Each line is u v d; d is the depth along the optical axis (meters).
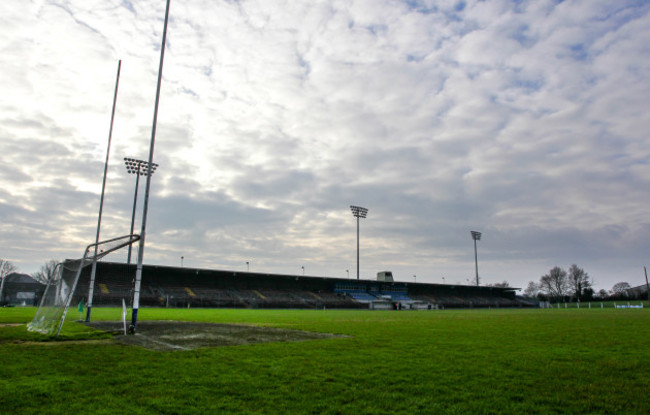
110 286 69.81
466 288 122.00
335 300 90.88
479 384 8.36
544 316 42.31
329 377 8.80
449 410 6.65
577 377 9.09
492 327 23.95
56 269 21.38
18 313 36.78
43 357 11.00
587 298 133.25
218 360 10.80
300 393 7.54
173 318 33.00
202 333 18.52
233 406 6.70
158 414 6.29
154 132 18.62
